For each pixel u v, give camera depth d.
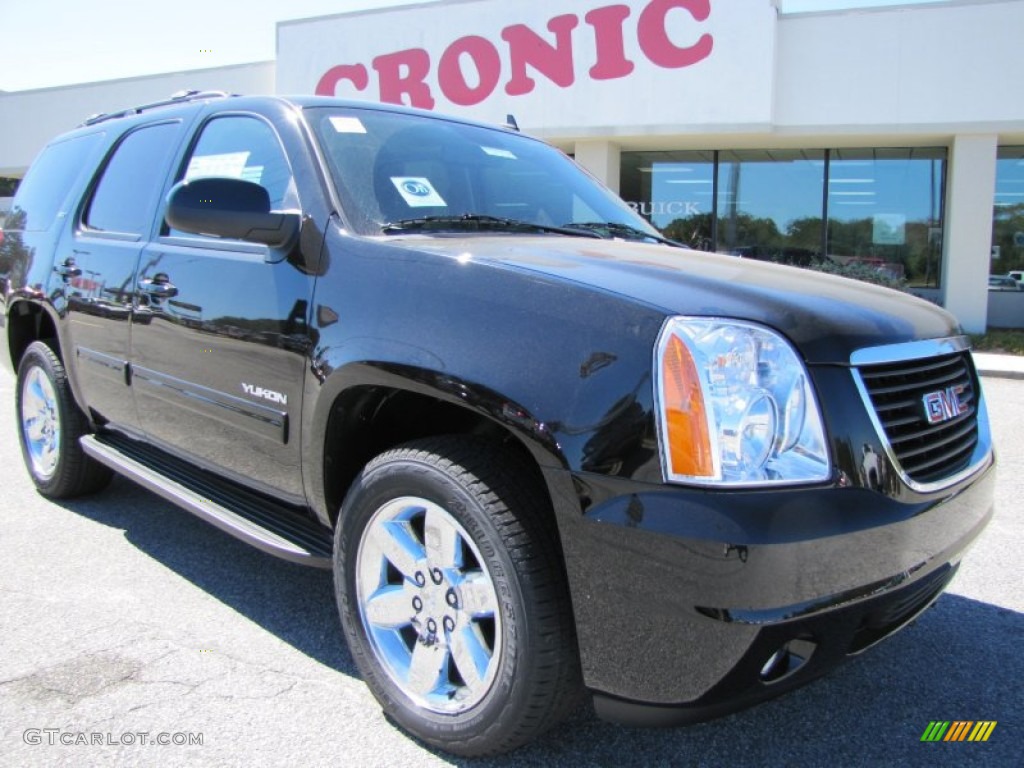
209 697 2.53
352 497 2.39
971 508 2.28
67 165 4.47
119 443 3.87
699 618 1.76
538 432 1.93
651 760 2.27
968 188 12.41
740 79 12.24
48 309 4.02
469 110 13.70
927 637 3.01
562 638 2.00
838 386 1.92
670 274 2.19
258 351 2.67
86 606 3.15
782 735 2.41
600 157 13.38
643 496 1.80
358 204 2.67
